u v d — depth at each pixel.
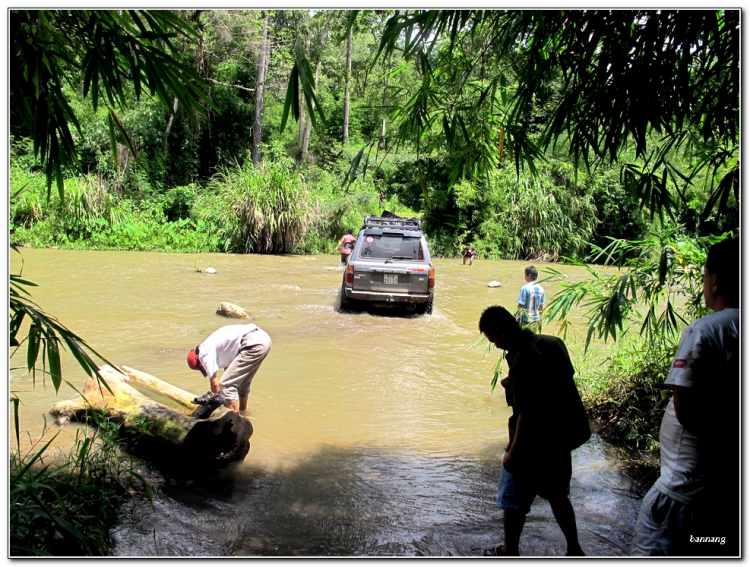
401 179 25.78
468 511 3.89
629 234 24.16
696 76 3.64
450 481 4.34
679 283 4.89
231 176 23.00
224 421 4.43
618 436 5.18
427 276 10.62
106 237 21.02
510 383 3.21
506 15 3.27
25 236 20.14
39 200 20.92
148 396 5.36
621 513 3.88
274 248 21.92
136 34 2.88
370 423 5.48
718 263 2.50
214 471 4.39
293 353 7.83
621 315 4.75
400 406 5.97
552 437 3.09
